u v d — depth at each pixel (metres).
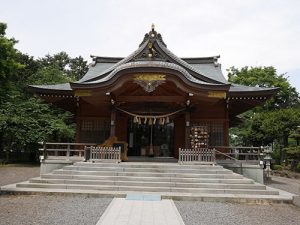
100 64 28.03
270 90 20.45
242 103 22.39
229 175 14.14
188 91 18.23
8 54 27.06
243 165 18.67
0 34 27.22
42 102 33.38
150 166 15.11
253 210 10.39
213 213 9.62
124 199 11.45
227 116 22.05
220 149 21.69
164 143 23.06
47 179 13.73
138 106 20.67
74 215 8.81
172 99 19.52
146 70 18.00
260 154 18.83
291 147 30.41
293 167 30.47
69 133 33.25
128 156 22.70
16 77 39.75
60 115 33.81
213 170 14.68
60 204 10.48
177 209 10.04
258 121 36.38
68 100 22.70
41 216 8.64
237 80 45.16
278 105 47.94
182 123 22.56
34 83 37.69
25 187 13.16
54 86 22.42
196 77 21.25
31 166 28.98
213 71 26.22
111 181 13.48
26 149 33.31
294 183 21.33
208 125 22.14
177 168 15.04
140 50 21.19
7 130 29.89
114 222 8.07
